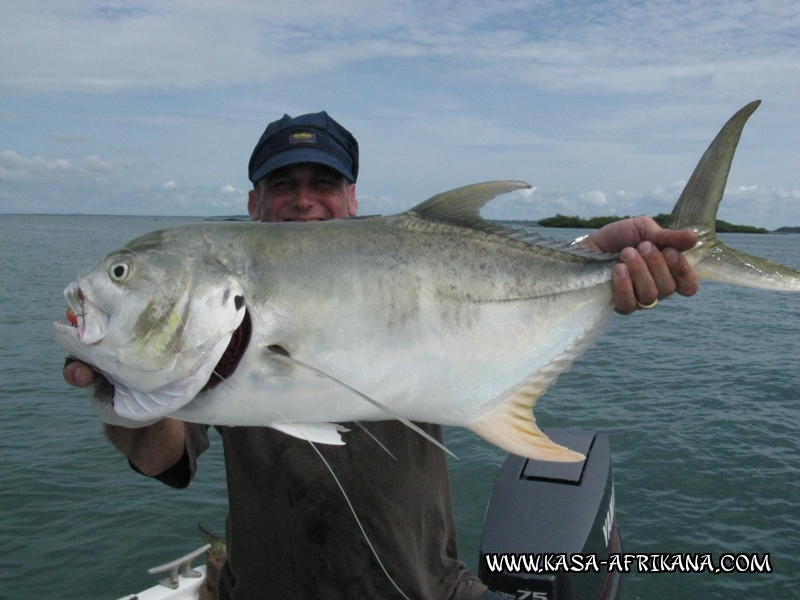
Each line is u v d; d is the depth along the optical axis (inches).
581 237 39.0
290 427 32.4
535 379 36.1
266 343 31.8
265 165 45.3
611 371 179.3
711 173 37.4
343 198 47.0
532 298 36.0
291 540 38.8
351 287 32.7
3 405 139.1
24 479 102.6
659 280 36.5
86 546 85.2
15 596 75.5
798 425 130.2
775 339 235.3
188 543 86.3
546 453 35.0
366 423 39.3
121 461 110.1
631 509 94.9
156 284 31.1
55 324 31.5
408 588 38.6
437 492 40.9
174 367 31.0
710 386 161.9
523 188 35.7
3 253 603.8
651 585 75.4
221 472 107.0
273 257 32.4
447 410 34.6
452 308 34.4
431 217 35.3
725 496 98.8
